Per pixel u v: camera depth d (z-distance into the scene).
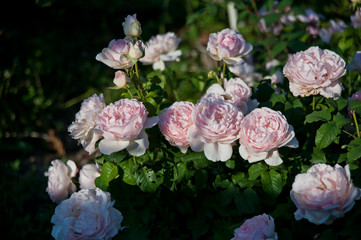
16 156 1.92
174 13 2.98
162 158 1.01
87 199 0.96
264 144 0.90
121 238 1.01
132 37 1.02
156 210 1.03
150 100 1.03
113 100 1.10
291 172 0.99
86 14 2.82
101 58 0.99
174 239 1.04
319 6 1.81
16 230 1.45
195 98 1.29
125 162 1.00
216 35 1.04
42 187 1.60
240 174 1.00
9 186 1.65
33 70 2.25
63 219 0.96
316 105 1.07
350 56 1.27
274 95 1.07
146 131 1.01
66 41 2.58
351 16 1.39
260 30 1.62
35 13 2.29
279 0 1.75
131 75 1.04
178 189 1.03
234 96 1.02
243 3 1.54
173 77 1.42
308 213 0.88
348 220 0.90
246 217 1.02
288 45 1.40
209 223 1.03
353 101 0.98
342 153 1.02
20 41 2.23
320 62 0.96
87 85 2.31
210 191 1.05
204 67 2.11
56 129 2.08
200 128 0.92
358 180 0.93
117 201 1.02
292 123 1.02
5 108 1.98
